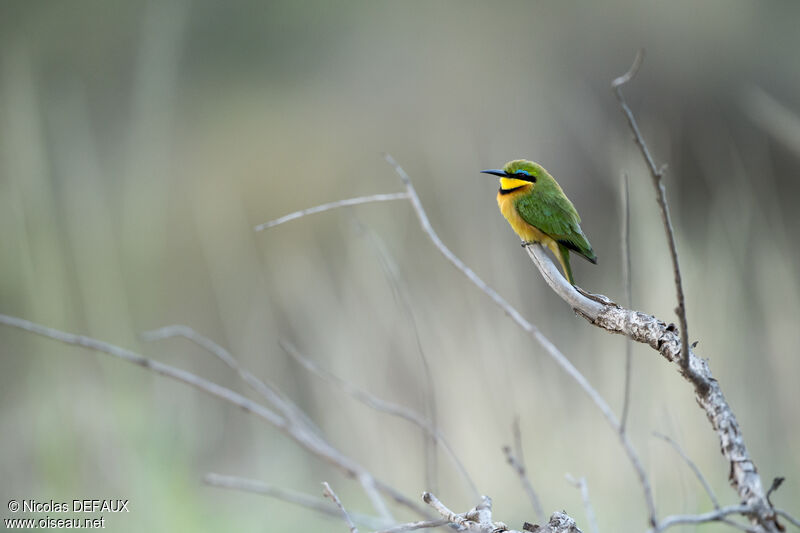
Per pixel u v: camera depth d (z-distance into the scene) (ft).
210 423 39.50
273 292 39.78
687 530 37.78
